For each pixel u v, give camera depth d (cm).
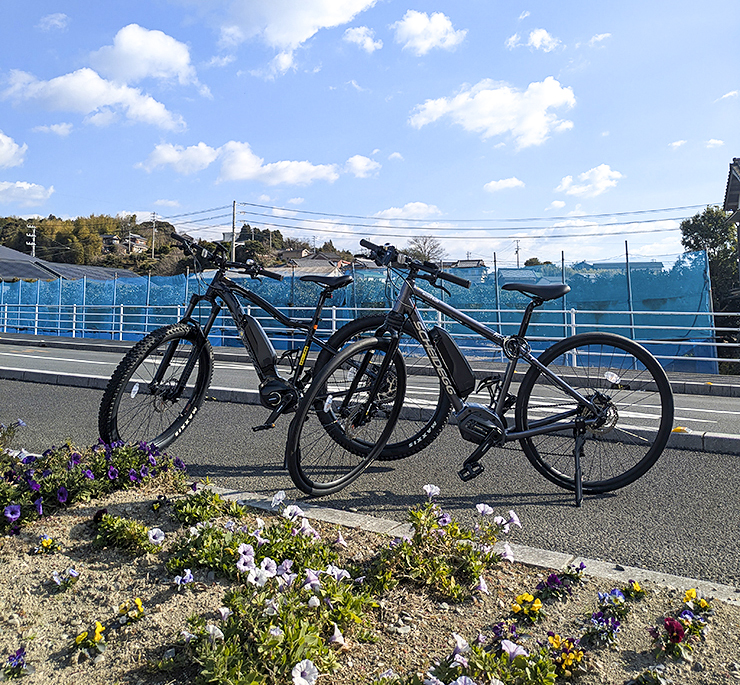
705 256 1530
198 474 372
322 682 159
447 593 208
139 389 360
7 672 155
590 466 380
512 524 278
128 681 155
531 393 359
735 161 2078
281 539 225
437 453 446
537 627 191
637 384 364
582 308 1617
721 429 568
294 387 360
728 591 217
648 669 166
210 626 158
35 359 1223
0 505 243
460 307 1675
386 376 346
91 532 241
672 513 321
